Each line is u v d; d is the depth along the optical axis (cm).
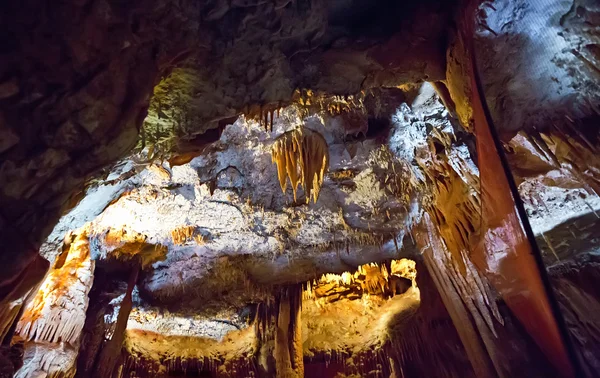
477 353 660
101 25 289
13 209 307
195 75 363
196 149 462
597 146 436
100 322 851
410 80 437
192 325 1007
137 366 973
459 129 538
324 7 355
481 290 634
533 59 393
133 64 321
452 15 370
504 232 445
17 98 279
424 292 845
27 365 559
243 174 651
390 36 391
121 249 798
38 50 276
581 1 338
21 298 341
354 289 1013
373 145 599
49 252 448
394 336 912
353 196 707
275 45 363
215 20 326
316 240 822
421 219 740
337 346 1000
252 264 888
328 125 567
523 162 525
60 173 325
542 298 420
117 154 358
